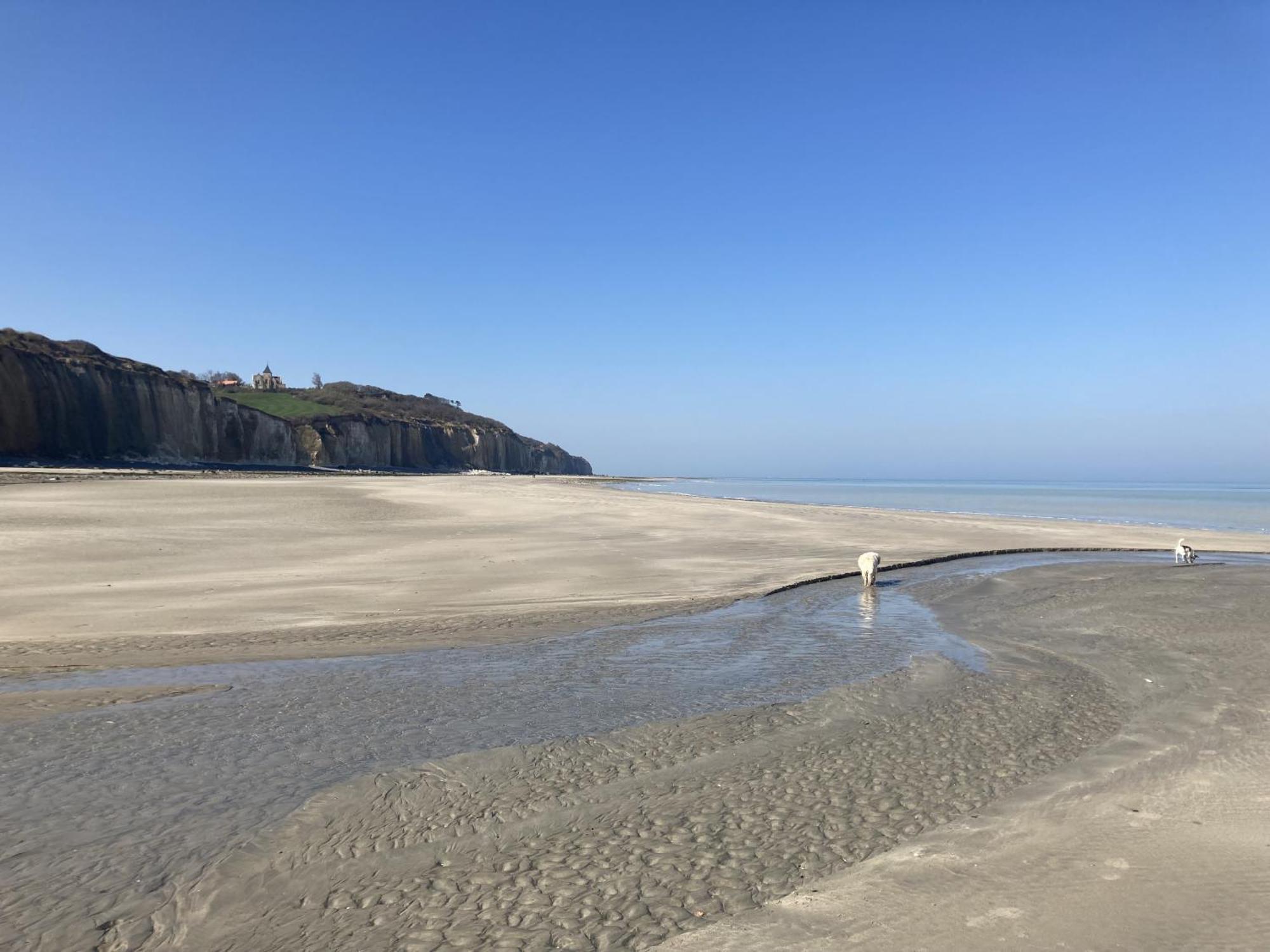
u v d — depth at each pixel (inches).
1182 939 157.2
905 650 458.6
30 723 313.0
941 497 3629.4
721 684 382.3
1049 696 357.7
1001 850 201.8
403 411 7751.0
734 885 187.6
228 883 190.2
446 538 1053.8
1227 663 414.0
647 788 250.4
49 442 3107.8
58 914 176.4
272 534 1047.6
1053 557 981.8
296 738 297.4
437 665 416.8
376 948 162.2
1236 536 1262.3
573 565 813.9
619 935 165.9
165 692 359.9
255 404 6102.4
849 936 162.6
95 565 763.4
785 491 4473.4
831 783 253.6
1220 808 224.2
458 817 228.5
